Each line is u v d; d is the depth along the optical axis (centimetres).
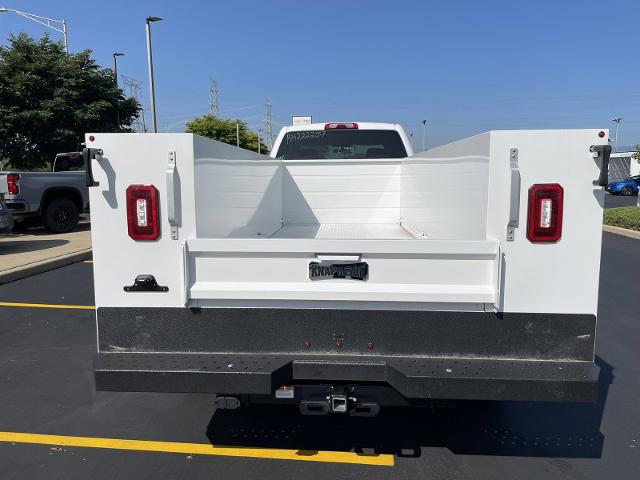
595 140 241
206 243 261
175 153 255
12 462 314
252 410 379
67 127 2286
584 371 246
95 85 2406
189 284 265
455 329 260
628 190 3434
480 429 354
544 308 253
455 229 303
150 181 258
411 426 357
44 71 2264
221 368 254
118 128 2506
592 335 254
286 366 259
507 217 248
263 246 261
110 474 301
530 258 250
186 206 258
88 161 256
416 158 413
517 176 243
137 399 400
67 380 434
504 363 255
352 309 263
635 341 529
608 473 302
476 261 254
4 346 516
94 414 376
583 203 245
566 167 243
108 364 259
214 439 340
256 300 265
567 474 301
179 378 252
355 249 259
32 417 371
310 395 273
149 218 260
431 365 254
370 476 299
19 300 695
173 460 316
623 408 385
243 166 342
